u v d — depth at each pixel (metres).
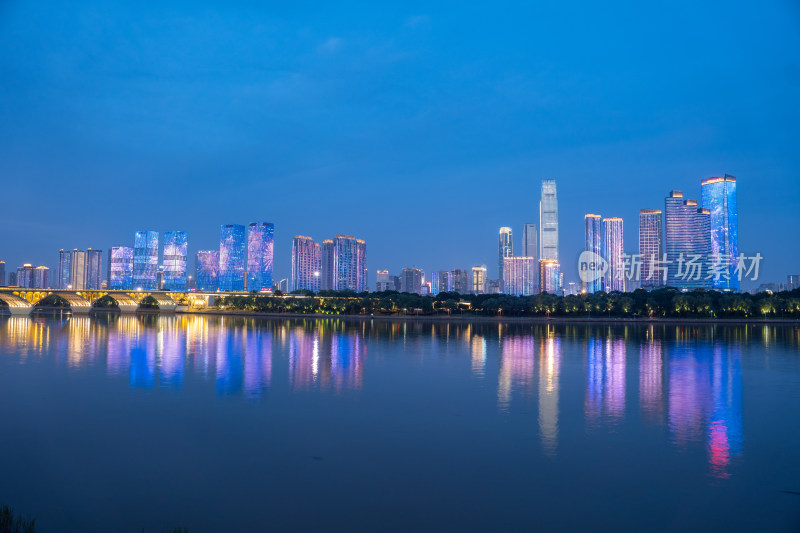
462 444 55.56
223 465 49.22
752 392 84.25
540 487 44.25
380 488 44.00
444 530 37.03
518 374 103.06
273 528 37.22
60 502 41.22
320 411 70.38
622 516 39.19
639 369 110.06
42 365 111.88
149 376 98.19
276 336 195.75
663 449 54.06
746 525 37.97
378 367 112.81
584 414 68.88
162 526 37.47
